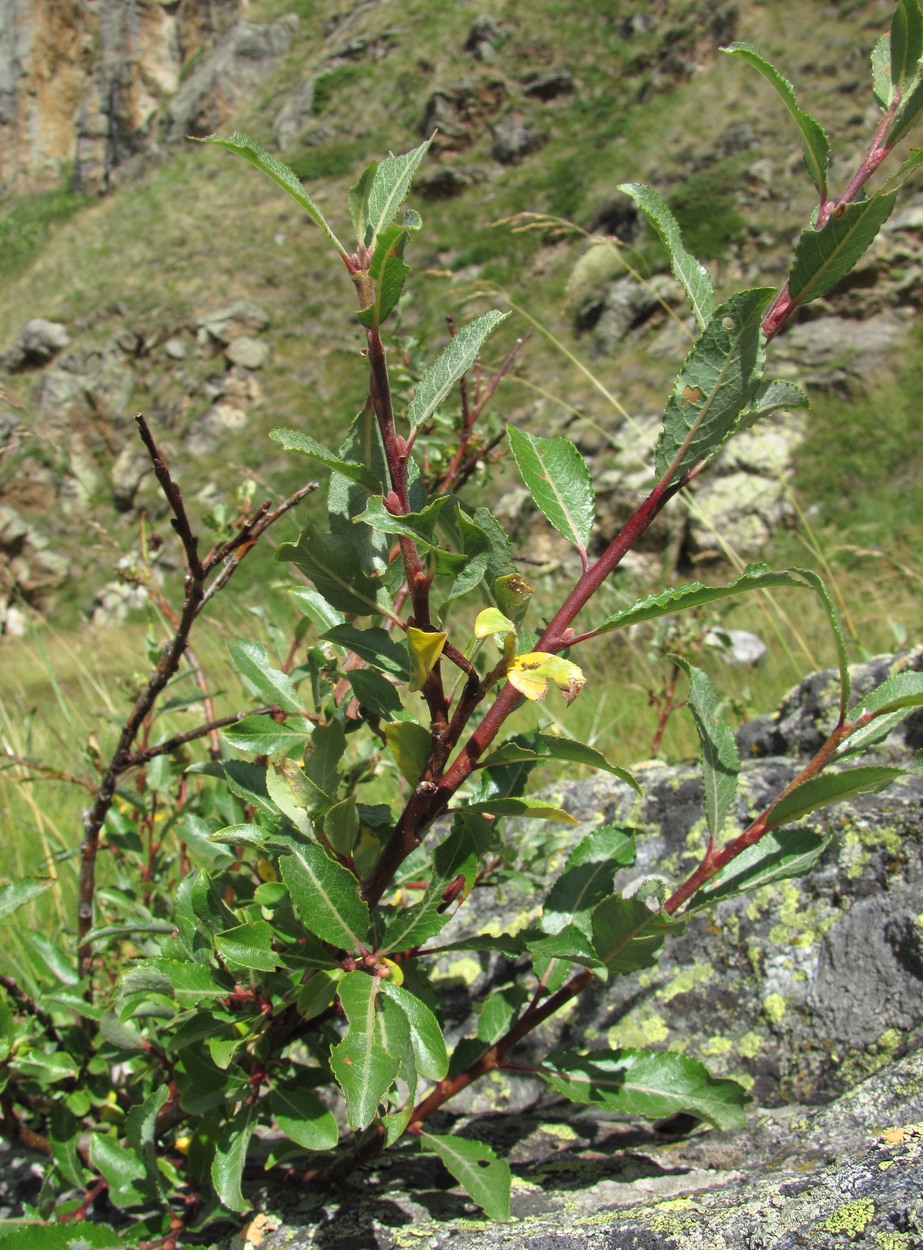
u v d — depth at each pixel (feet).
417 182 20.53
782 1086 1.35
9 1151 1.50
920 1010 1.29
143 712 1.34
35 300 23.32
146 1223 1.22
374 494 0.93
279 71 27.94
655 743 2.75
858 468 11.26
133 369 20.31
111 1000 1.40
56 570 17.04
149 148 29.35
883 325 12.89
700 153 16.94
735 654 4.64
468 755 0.98
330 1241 1.10
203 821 1.45
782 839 1.15
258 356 19.21
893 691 1.07
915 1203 0.87
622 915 1.05
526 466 1.03
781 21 18.83
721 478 11.04
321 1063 1.25
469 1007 1.63
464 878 1.08
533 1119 1.41
